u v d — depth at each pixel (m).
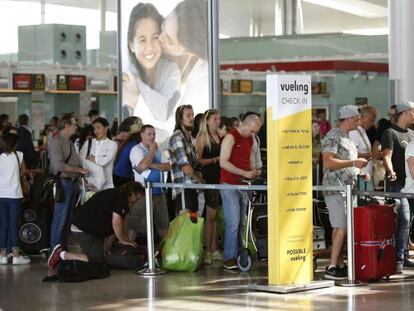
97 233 11.83
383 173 14.12
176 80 17.66
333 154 11.06
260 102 34.28
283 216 10.54
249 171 12.09
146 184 12.12
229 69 35.19
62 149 13.49
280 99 10.38
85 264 11.74
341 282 11.06
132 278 11.79
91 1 27.30
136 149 12.78
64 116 13.59
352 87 34.59
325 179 11.30
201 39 17.61
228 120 14.91
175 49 17.66
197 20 17.61
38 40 25.61
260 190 12.23
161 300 10.27
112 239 12.90
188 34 17.59
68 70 25.59
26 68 25.30
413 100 21.34
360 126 13.74
